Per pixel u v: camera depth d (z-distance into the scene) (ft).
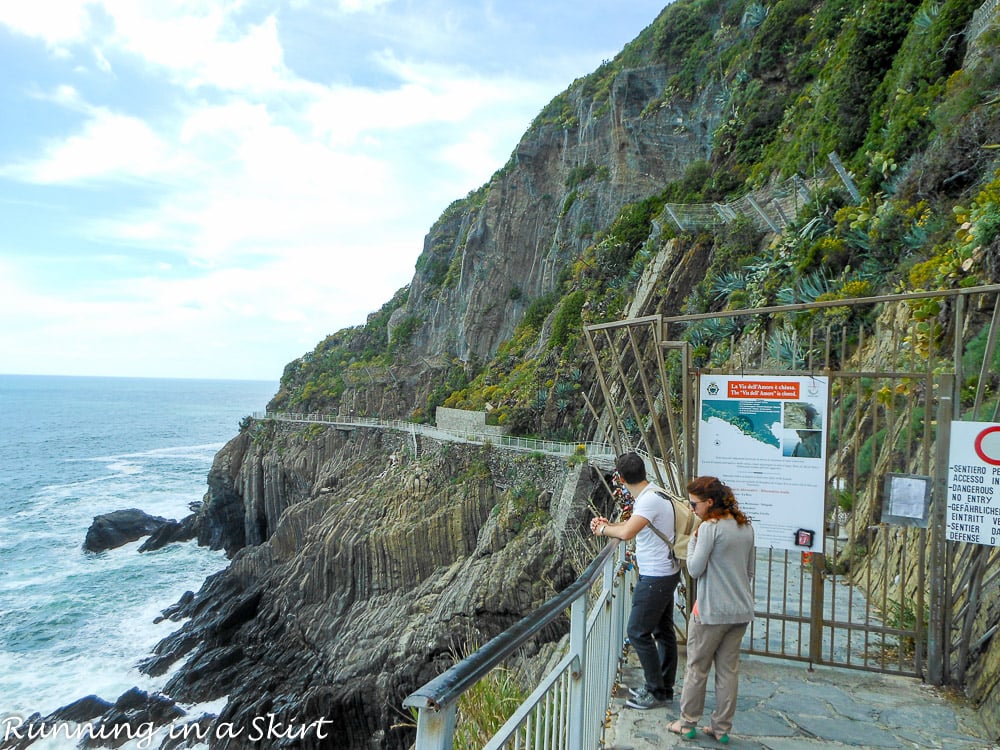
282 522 134.72
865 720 16.19
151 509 204.54
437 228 293.02
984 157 48.62
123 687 90.33
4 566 146.82
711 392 19.57
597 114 201.05
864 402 40.70
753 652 20.43
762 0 153.69
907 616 21.85
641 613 15.87
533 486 94.94
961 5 64.75
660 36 190.49
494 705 15.35
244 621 112.37
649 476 54.90
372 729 74.38
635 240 146.20
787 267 77.66
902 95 70.13
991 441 16.83
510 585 81.00
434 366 213.05
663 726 15.60
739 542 14.34
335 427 170.40
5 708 83.82
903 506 18.56
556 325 142.82
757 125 126.31
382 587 102.47
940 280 40.70
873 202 66.59
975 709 16.67
